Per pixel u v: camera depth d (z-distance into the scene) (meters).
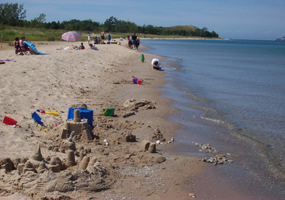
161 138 9.68
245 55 58.03
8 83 13.58
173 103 14.64
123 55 34.31
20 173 5.95
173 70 27.50
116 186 6.25
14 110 10.27
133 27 166.62
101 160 7.38
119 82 18.56
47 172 5.74
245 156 8.88
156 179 6.84
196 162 8.05
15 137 8.09
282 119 12.76
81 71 20.03
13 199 5.19
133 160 7.70
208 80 22.69
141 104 13.41
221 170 7.78
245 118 12.77
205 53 58.72
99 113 11.61
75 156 7.54
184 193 6.38
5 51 26.92
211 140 10.05
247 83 21.95
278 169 8.09
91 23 124.81
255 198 6.55
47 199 5.32
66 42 49.16
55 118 10.25
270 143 10.02
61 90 14.22
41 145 7.84
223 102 15.52
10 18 92.88
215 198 6.37
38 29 85.44
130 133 9.32
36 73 16.47
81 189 5.82
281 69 32.19
